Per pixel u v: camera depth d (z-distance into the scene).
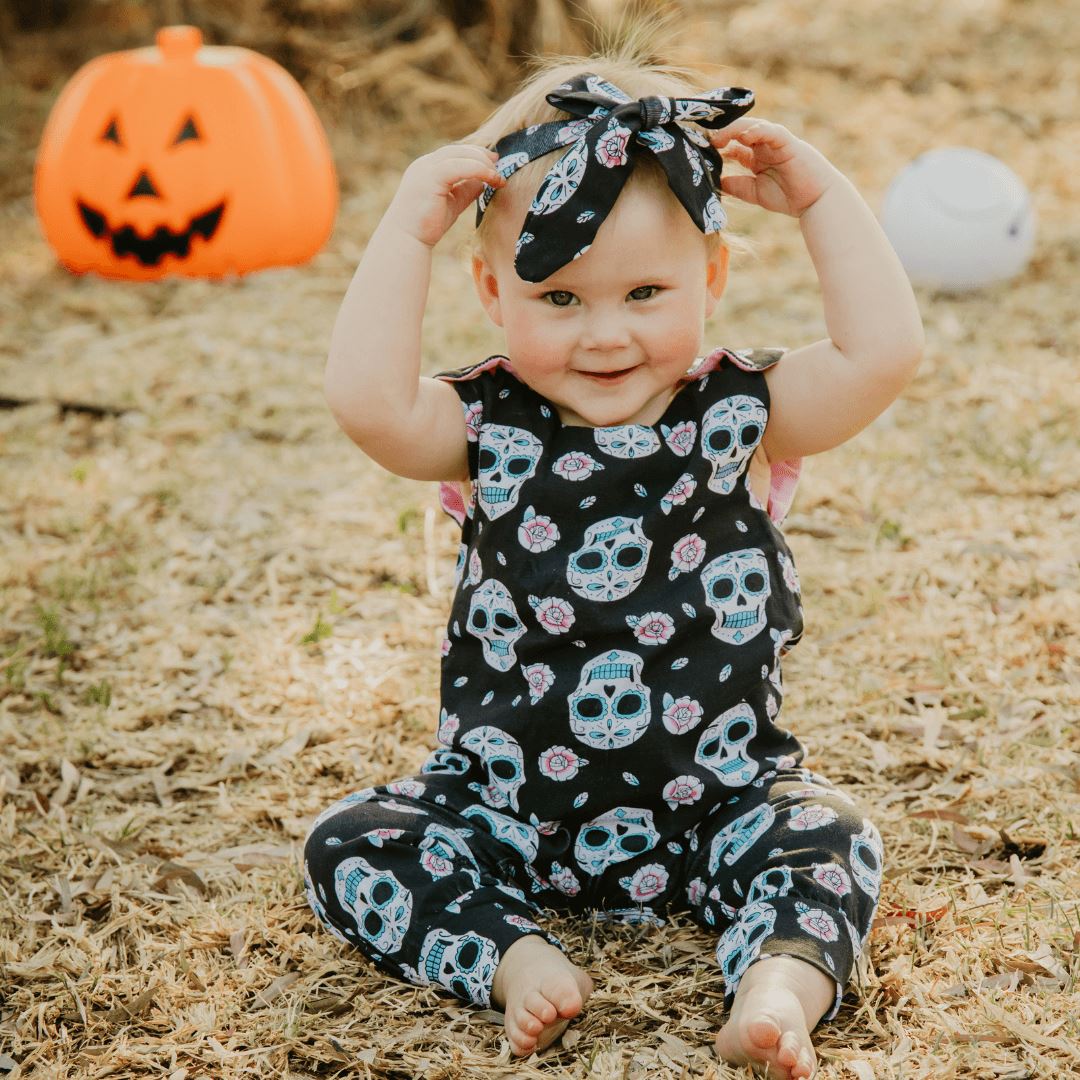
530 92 2.20
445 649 2.23
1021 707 2.82
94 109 5.64
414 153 7.28
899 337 2.06
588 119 2.00
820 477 3.93
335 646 3.25
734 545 2.13
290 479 4.10
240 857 2.49
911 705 2.90
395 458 2.11
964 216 5.14
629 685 2.09
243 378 4.78
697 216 1.97
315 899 2.15
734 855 2.08
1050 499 3.76
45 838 2.56
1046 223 5.97
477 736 2.15
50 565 3.63
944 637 3.12
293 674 3.13
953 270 5.17
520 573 2.09
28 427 4.46
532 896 2.21
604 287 1.99
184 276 5.70
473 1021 2.02
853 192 2.10
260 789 2.73
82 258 5.73
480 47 7.88
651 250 1.98
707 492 2.09
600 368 2.03
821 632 3.18
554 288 2.00
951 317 4.95
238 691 3.08
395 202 2.08
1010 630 3.12
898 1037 1.94
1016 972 2.05
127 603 3.47
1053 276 5.40
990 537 3.54
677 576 2.10
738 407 2.10
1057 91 7.76
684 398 2.12
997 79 8.02
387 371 2.05
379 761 2.80
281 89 5.81
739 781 2.15
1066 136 7.06
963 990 2.03
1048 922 2.16
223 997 2.11
